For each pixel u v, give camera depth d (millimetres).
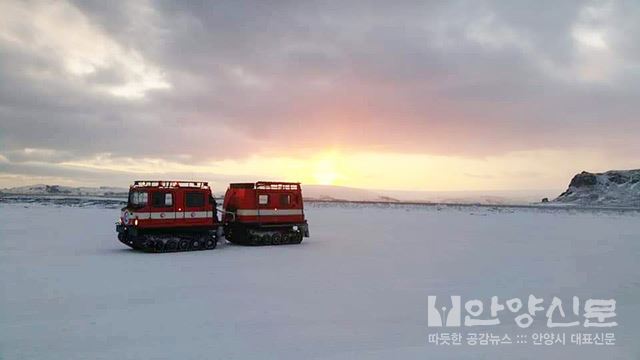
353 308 12375
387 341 9844
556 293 14492
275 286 15062
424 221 54312
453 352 9281
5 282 15266
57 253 22422
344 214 71000
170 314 11641
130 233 23500
